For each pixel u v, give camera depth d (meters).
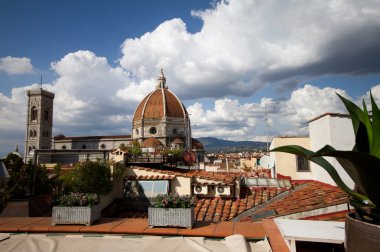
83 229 6.36
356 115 3.08
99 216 7.22
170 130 132.00
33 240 6.04
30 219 7.38
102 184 15.22
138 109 144.62
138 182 17.14
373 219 2.70
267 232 5.36
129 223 6.84
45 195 11.12
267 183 18.06
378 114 2.58
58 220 6.70
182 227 6.30
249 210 14.73
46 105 135.00
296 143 19.34
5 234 6.40
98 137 143.62
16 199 9.74
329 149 2.38
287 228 4.95
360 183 2.49
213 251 5.17
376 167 2.19
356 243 2.53
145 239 5.96
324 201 11.00
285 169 19.02
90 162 15.82
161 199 6.60
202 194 16.77
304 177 18.23
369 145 2.77
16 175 11.79
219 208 15.33
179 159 28.91
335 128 12.21
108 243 5.80
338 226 5.10
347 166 2.60
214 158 126.25
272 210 12.32
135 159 22.62
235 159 95.94
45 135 133.38
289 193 15.67
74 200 6.84
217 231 6.05
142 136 132.38
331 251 4.98
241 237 5.52
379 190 2.38
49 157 64.25
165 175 17.28
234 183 16.75
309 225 5.17
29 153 128.88
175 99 143.00
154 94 142.12
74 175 15.18
